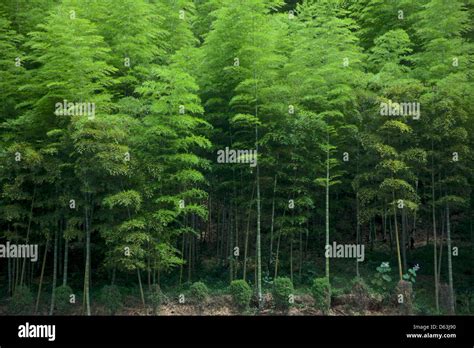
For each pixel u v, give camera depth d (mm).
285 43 15102
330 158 14938
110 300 12383
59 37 12062
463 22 15523
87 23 12578
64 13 12320
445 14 14555
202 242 18312
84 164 11625
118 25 14234
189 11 18250
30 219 12617
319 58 13734
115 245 12703
